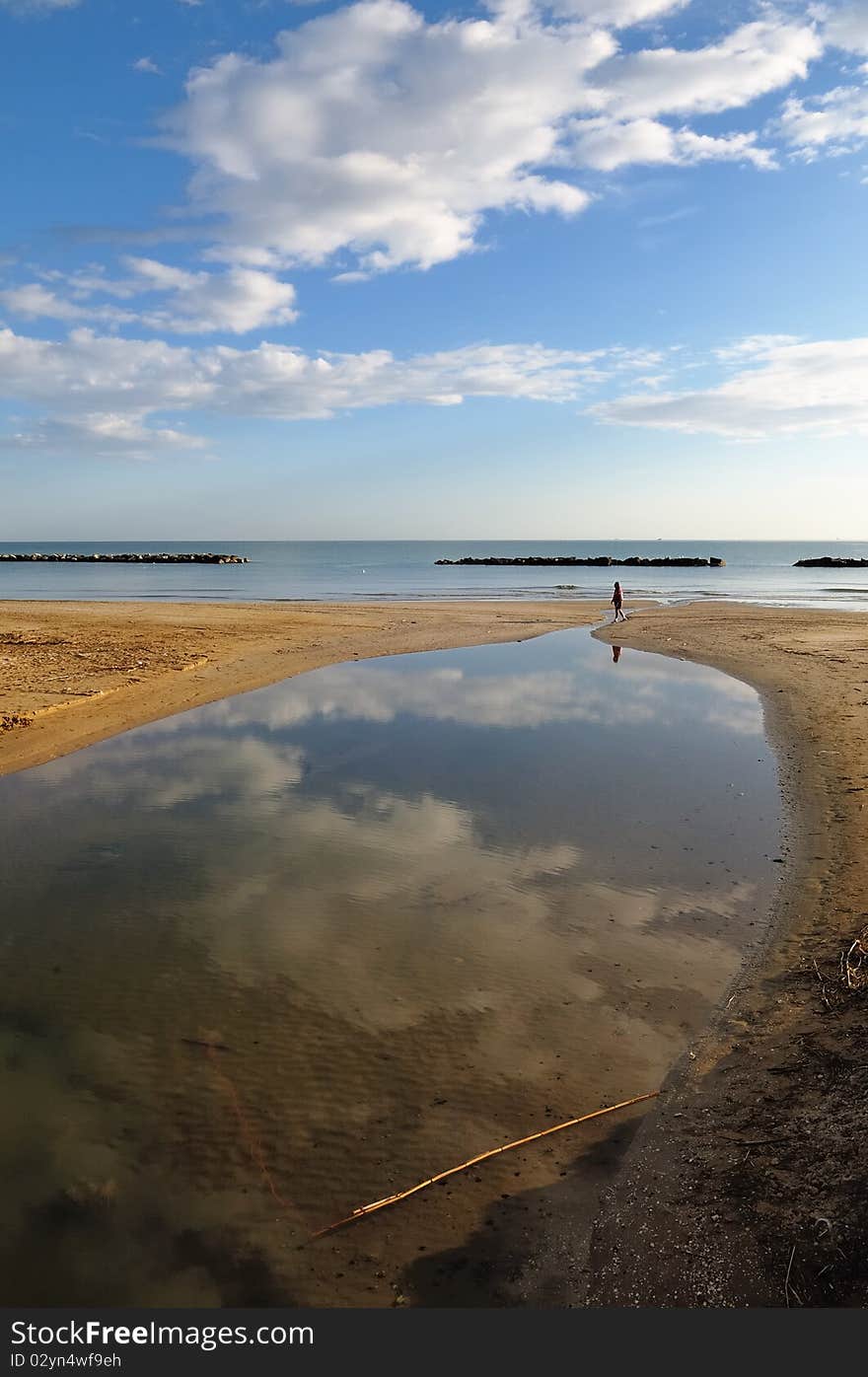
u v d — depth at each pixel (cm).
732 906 762
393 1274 385
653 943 696
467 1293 373
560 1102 502
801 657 2261
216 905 775
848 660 2158
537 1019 589
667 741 1403
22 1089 514
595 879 829
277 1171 450
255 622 3309
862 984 588
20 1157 458
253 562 12681
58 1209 423
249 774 1207
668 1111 488
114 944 699
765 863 860
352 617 3588
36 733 1429
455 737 1445
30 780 1176
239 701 1766
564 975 648
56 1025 584
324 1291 377
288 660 2341
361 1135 476
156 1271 388
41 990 628
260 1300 373
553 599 5038
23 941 703
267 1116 493
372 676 2123
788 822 980
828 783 1104
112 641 2617
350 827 986
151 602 4441
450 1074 529
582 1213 415
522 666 2298
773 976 632
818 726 1430
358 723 1559
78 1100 506
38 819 1013
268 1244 404
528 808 1053
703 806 1051
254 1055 549
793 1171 413
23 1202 427
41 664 2103
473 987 631
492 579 7631
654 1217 406
